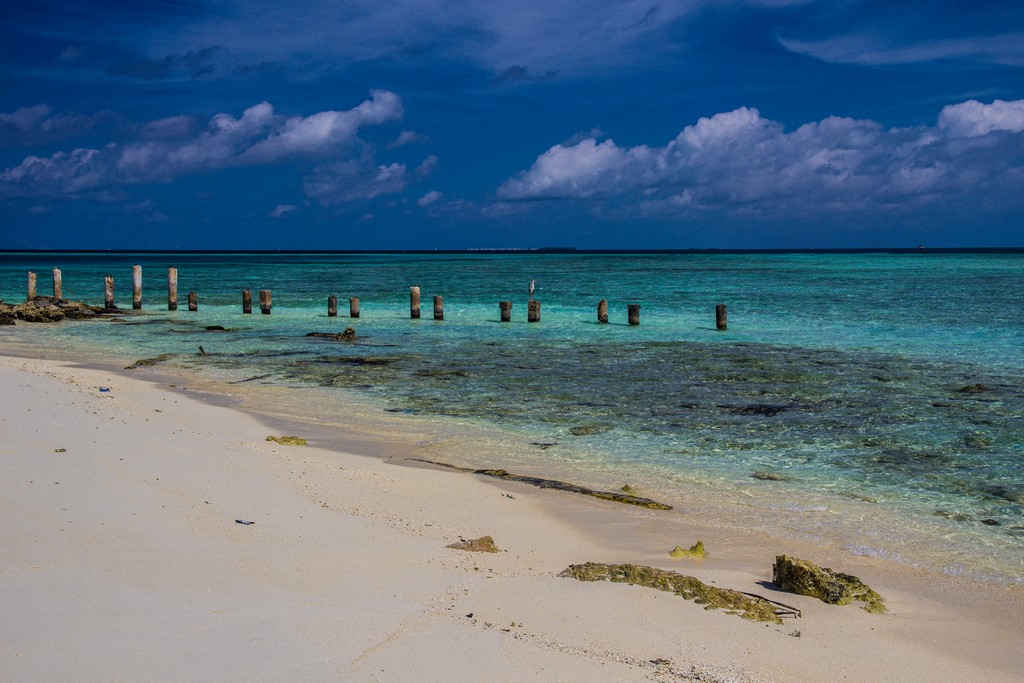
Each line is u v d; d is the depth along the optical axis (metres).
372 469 12.05
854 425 16.16
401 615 6.32
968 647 6.68
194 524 8.26
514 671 5.50
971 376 21.75
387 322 36.84
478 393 19.56
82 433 12.61
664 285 63.91
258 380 21.28
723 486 11.93
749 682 5.68
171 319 38.09
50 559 6.89
